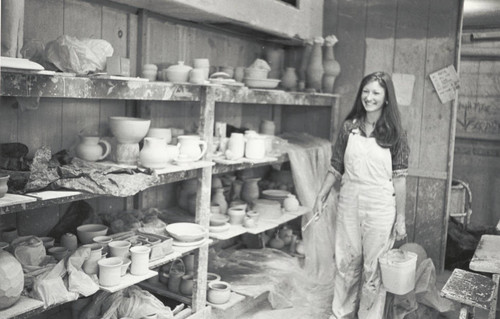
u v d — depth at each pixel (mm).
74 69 2002
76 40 2033
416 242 4031
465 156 5367
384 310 2910
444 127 3861
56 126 2387
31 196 1792
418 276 2975
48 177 1906
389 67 4023
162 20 2893
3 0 1693
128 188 2016
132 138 2289
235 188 3594
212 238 2844
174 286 2795
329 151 3902
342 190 2957
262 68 3191
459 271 2488
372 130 2867
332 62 3996
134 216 2668
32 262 1968
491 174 5246
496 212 5254
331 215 3744
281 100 3385
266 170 4168
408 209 4047
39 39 2227
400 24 3959
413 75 3941
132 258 2195
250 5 3102
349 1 4121
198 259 2648
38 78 1780
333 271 3584
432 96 3889
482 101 5203
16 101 2184
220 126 3047
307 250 3613
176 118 3143
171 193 3195
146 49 2766
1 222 2205
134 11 2695
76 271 1965
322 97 3945
